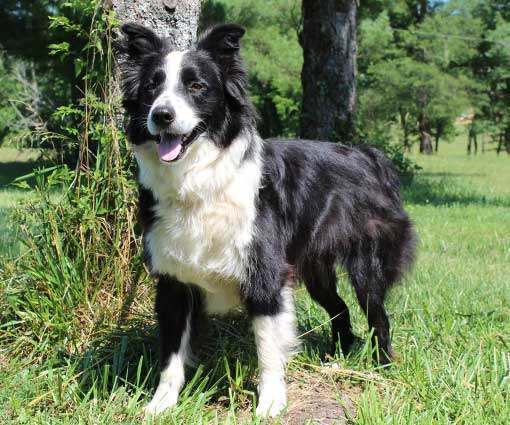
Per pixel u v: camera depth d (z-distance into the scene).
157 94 1.70
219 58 1.76
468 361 1.92
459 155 18.00
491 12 16.12
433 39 15.04
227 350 1.93
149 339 1.94
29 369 1.85
